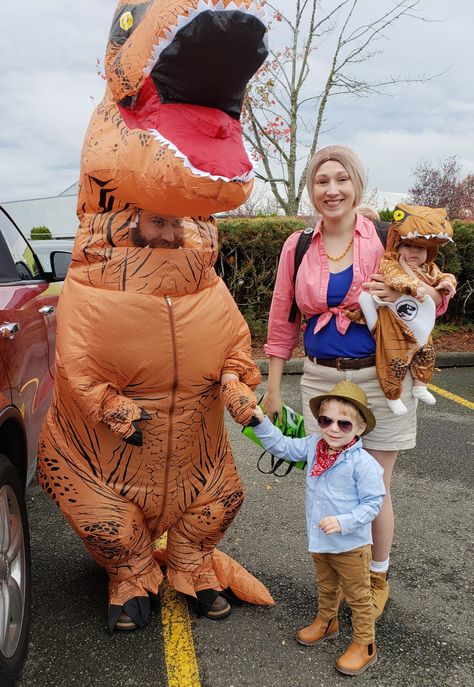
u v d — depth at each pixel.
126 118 2.08
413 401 2.56
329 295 2.46
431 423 5.36
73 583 2.92
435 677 2.33
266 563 3.11
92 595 2.82
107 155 2.07
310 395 2.63
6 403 2.39
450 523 3.55
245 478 4.18
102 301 2.20
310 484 2.38
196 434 2.48
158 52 1.87
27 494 3.93
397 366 2.39
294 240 2.60
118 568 2.58
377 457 2.59
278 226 7.60
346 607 2.75
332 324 2.49
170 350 2.26
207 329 2.34
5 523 2.27
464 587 2.92
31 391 2.88
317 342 2.54
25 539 2.42
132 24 2.05
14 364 2.58
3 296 2.71
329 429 2.27
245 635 2.55
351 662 2.33
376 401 2.51
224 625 2.61
